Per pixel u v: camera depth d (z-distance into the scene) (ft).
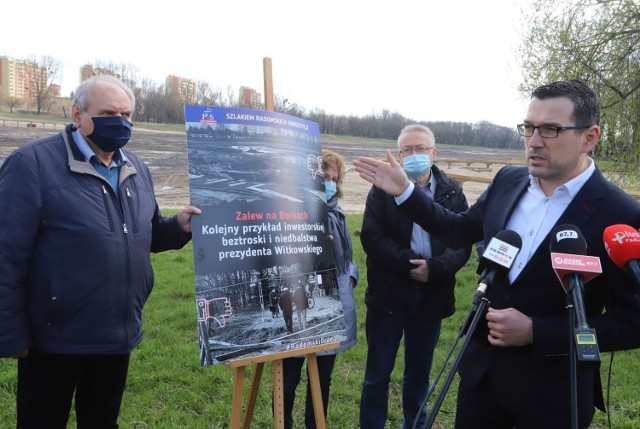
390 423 13.32
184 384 14.73
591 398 6.91
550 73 33.04
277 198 9.14
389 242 11.26
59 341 8.38
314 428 11.00
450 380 6.11
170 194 63.72
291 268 9.06
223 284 8.38
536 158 6.81
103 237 8.57
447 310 11.61
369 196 11.78
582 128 6.61
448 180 12.08
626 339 6.45
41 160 8.36
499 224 7.51
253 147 9.09
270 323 8.71
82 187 8.57
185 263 28.66
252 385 9.52
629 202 6.70
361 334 18.76
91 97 8.59
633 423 13.00
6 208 8.03
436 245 11.30
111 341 8.68
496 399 7.28
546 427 6.82
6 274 7.93
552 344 6.47
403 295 11.18
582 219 6.68
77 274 8.38
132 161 9.75
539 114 6.71
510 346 7.02
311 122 10.09
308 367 9.36
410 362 11.76
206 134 8.74
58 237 8.35
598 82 31.86
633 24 31.17
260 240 8.82
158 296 22.48
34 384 8.60
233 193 8.73
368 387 11.28
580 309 5.72
